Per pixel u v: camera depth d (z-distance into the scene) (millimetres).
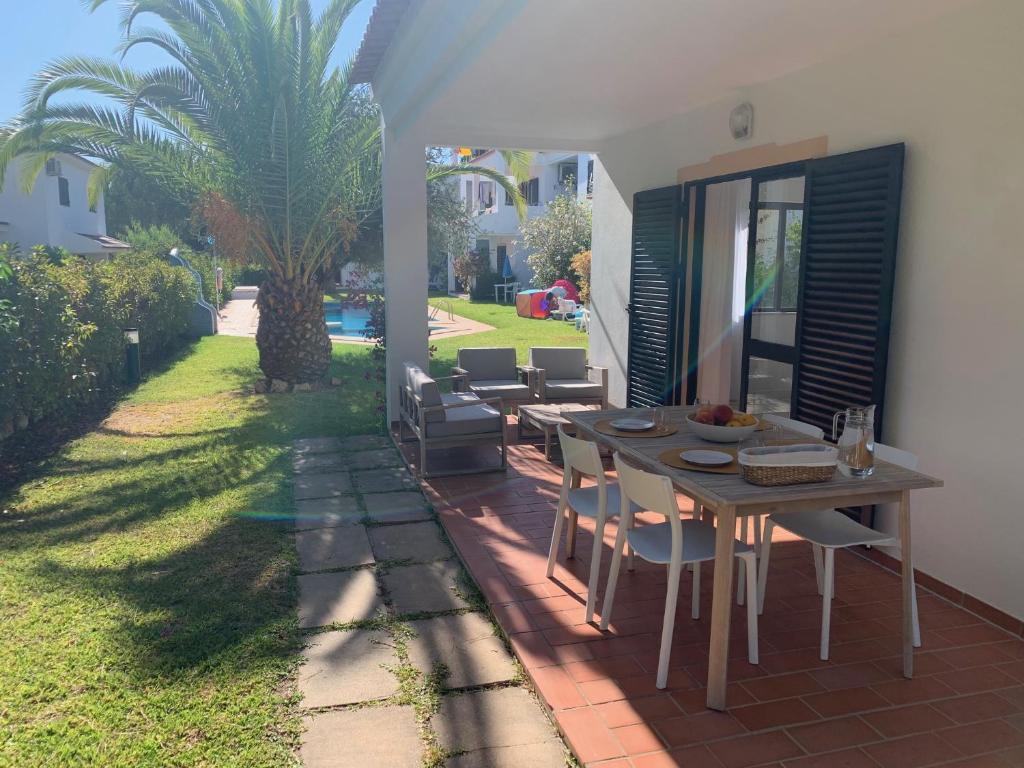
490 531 5285
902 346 4539
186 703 3289
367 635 3889
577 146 8852
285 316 10625
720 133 6492
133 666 3572
